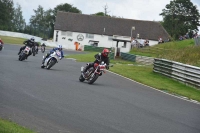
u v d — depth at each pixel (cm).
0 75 3000
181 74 4409
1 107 1780
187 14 18588
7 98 2033
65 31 16162
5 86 2444
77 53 10369
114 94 2812
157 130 1741
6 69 3544
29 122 1577
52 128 1534
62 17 16525
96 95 2617
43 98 2189
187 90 3847
